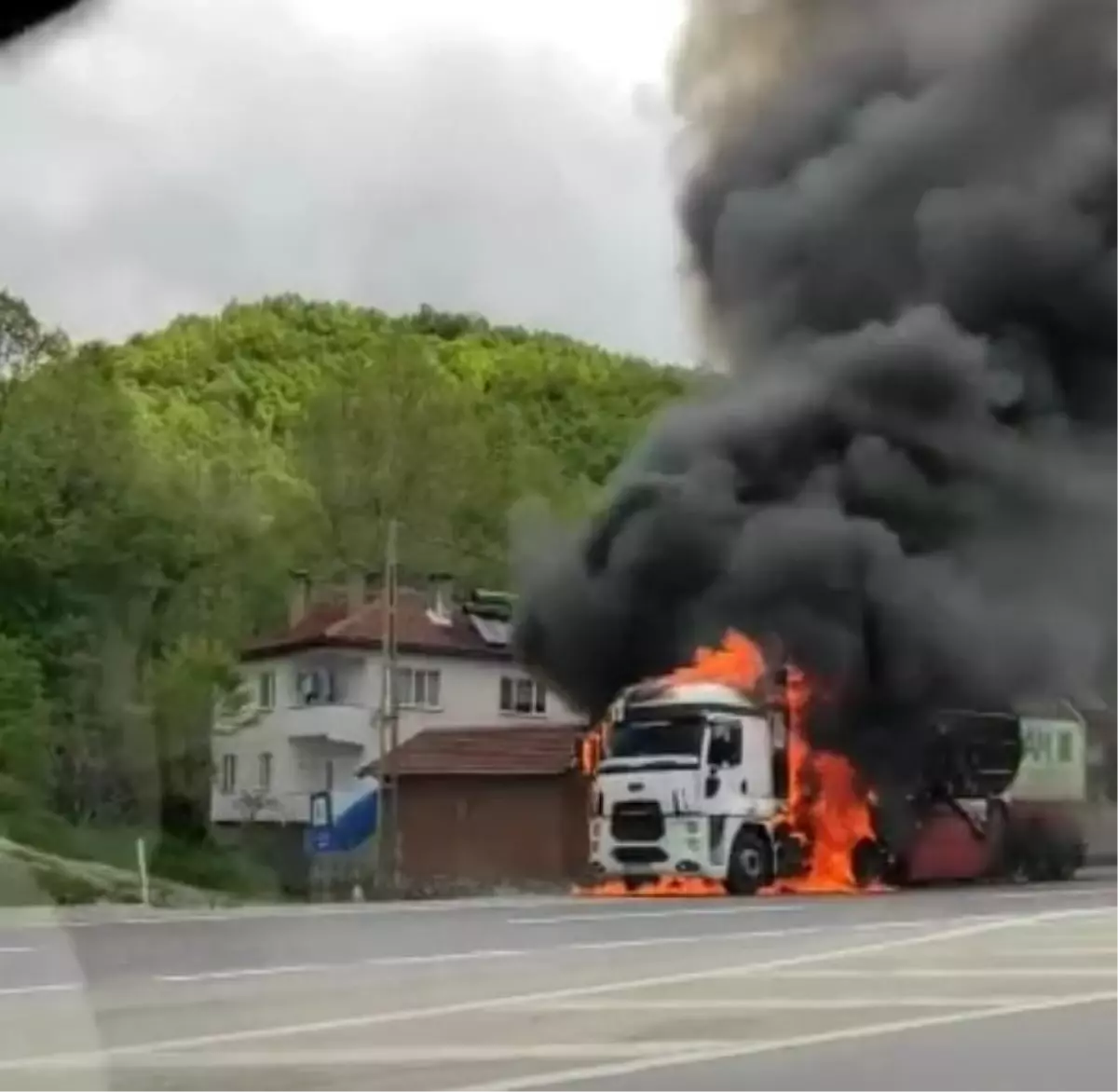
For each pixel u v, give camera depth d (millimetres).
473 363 49594
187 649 35031
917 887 30688
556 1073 8320
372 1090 7766
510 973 13125
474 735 40219
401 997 11461
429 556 43875
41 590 33656
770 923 18859
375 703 41531
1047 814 33719
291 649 40125
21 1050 5848
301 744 39469
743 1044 9398
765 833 28328
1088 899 24516
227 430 41375
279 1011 10633
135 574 34750
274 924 18469
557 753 38469
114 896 23594
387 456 44031
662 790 27656
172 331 42812
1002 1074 8461
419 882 32500
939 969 13555
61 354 35625
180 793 34156
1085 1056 9023
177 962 13719
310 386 44844
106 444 34969
